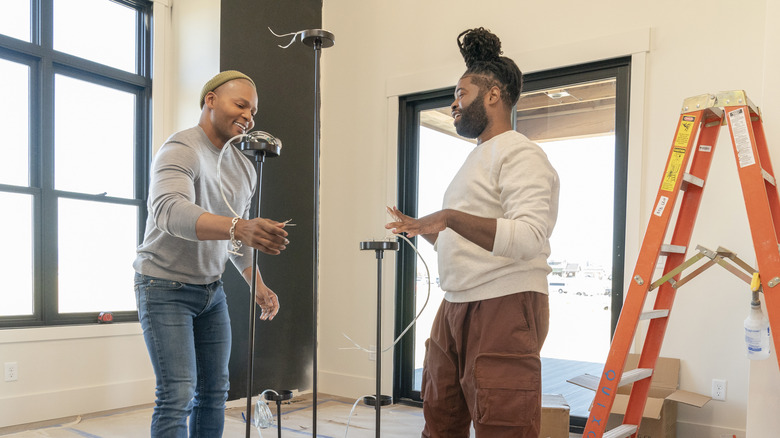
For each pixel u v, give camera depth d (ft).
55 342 11.32
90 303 12.50
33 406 10.92
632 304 5.82
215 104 6.07
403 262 13.39
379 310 4.86
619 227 10.79
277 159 13.57
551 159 11.64
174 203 5.03
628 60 10.82
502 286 4.41
